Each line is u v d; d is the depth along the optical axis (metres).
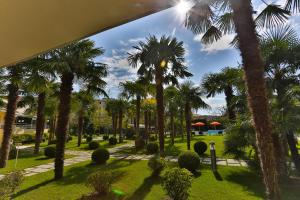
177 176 5.69
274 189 3.30
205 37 5.31
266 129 3.42
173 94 20.09
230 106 10.20
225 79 14.12
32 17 1.69
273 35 7.64
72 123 38.28
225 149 9.34
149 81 13.12
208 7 4.51
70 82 9.04
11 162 12.22
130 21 1.70
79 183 7.64
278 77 7.88
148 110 27.36
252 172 8.77
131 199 6.03
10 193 5.73
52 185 7.47
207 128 42.34
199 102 17.83
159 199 5.98
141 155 14.71
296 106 6.99
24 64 9.38
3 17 1.69
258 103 3.48
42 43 2.10
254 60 3.59
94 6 1.55
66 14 1.65
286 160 7.85
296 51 7.47
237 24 3.82
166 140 27.91
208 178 8.07
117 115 30.88
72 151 17.48
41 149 19.09
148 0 1.45
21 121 30.47
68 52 8.75
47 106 18.64
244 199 5.92
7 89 11.21
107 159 11.70
